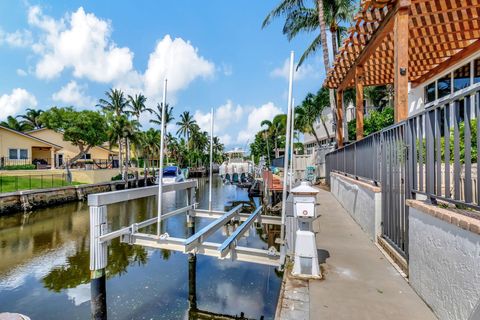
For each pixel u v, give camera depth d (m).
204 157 63.44
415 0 4.20
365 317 2.17
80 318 4.79
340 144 9.04
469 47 6.21
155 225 11.05
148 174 35.53
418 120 2.70
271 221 6.57
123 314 4.74
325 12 14.45
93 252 4.24
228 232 9.68
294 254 3.24
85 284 6.22
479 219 1.76
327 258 3.50
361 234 4.60
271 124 32.47
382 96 20.12
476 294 1.67
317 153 16.22
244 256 4.48
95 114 27.14
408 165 2.93
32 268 7.20
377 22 4.80
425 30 5.30
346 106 19.48
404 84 3.96
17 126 42.00
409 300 2.42
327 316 2.19
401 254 3.15
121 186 24.66
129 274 6.34
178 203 17.61
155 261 7.09
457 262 1.87
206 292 5.45
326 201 7.92
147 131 35.56
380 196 4.05
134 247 8.19
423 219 2.40
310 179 14.19
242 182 25.03
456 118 2.04
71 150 31.69
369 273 3.02
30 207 15.44
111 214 14.18
